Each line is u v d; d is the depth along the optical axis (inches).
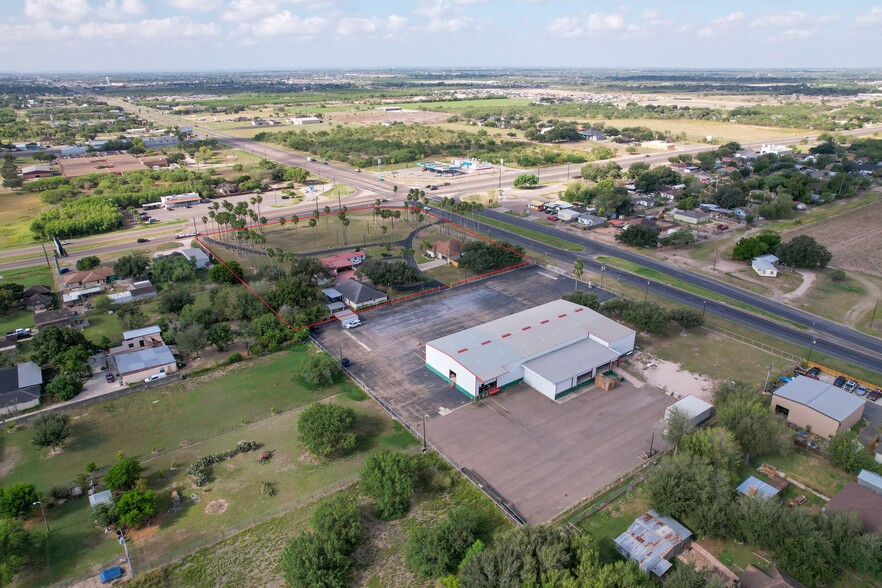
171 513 2504.9
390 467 2539.4
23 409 3260.3
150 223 7288.4
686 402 3080.7
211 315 4311.0
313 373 3437.5
